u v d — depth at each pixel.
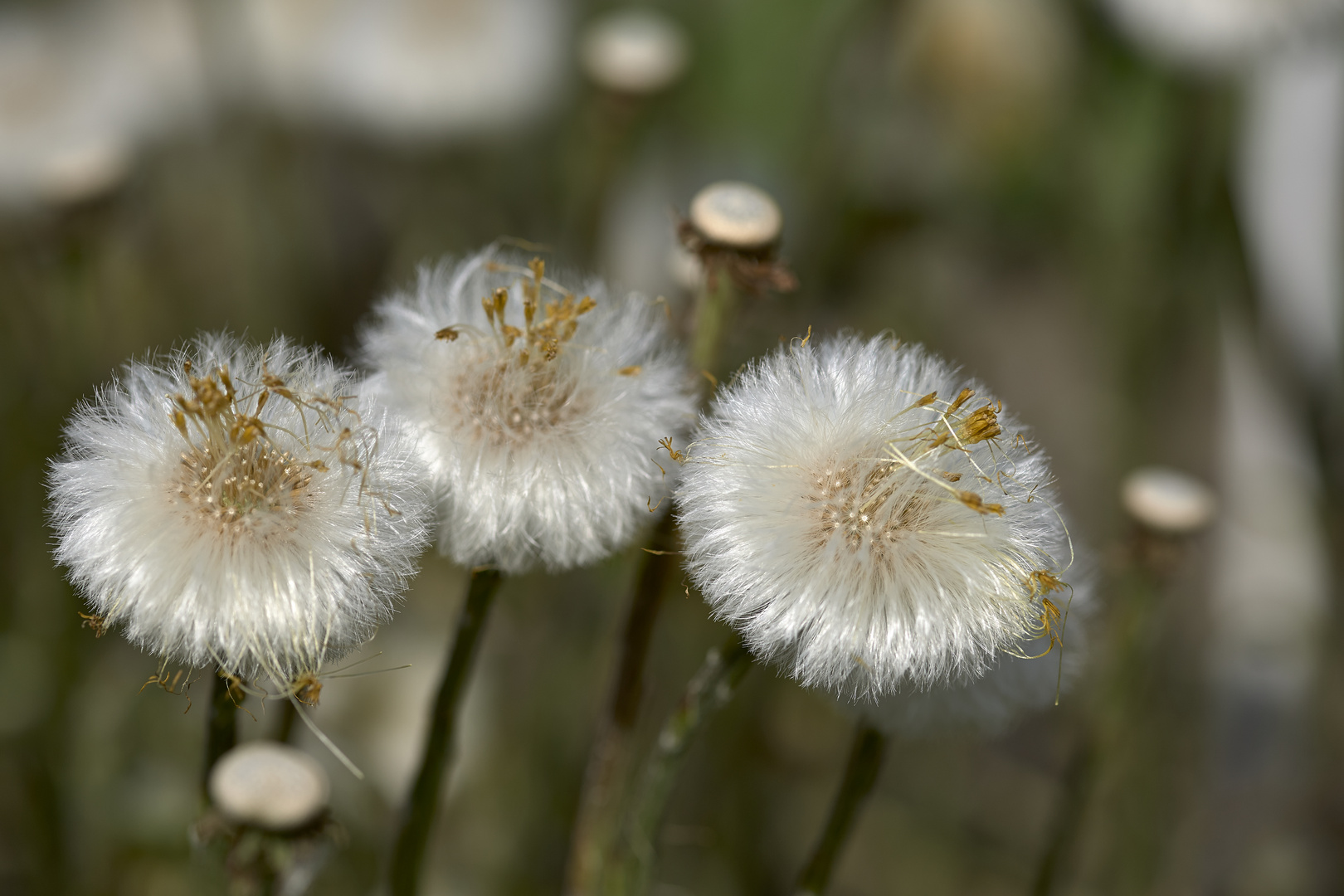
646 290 0.60
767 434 0.37
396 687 0.52
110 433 0.37
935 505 0.37
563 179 0.63
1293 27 0.54
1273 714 0.61
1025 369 0.74
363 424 0.37
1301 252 0.64
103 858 0.47
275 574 0.36
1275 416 0.66
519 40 0.59
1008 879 0.60
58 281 0.46
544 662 0.51
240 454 0.36
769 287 0.38
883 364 0.37
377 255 0.63
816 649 0.36
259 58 0.58
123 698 0.49
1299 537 0.64
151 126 0.61
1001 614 0.37
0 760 0.49
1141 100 0.64
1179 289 0.64
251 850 0.37
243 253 0.60
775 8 0.74
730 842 0.54
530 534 0.37
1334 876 0.60
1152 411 0.65
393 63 0.57
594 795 0.39
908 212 0.67
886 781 0.61
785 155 0.70
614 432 0.37
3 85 0.57
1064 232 0.71
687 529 0.37
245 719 0.44
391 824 0.50
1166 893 0.59
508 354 0.37
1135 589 0.43
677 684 0.51
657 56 0.51
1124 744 0.54
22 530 0.50
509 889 0.49
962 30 0.65
